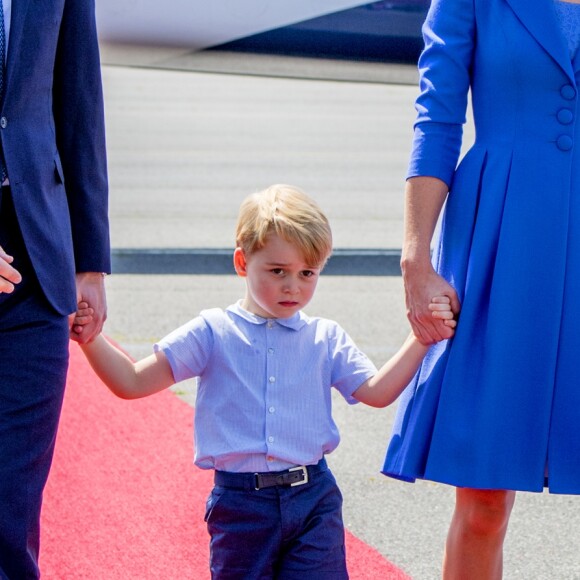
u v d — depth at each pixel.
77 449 18.28
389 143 59.53
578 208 11.06
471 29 11.39
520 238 11.03
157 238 35.69
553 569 14.91
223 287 30.00
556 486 11.06
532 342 11.04
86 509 16.05
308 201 11.48
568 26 11.09
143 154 53.22
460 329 11.16
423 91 11.58
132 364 11.75
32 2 10.34
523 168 11.07
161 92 79.75
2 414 10.56
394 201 43.47
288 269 11.29
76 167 11.50
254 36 25.75
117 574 14.16
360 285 30.83
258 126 64.44
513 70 11.06
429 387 11.39
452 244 11.47
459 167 11.52
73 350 24.00
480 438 11.00
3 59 10.34
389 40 26.05
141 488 16.84
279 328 11.67
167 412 20.20
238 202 42.09
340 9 25.66
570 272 11.05
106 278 30.62
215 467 11.47
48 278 10.70
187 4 25.14
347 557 14.92
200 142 57.44
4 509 10.48
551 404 11.09
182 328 11.78
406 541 15.55
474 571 11.97
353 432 19.89
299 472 11.34
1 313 10.62
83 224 11.62
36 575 10.87
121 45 25.78
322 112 72.25
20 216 10.45
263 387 11.48
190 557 14.67
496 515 11.66
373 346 25.17
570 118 11.02
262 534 11.24
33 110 10.68
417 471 11.38
